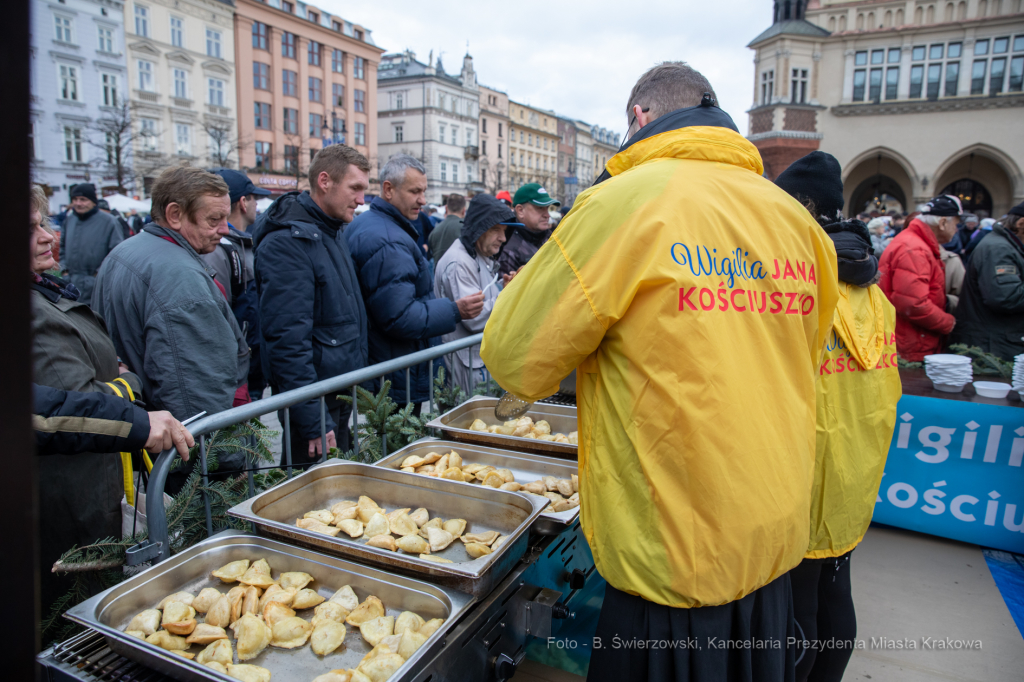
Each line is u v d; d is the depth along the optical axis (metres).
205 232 2.12
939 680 2.13
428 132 56.81
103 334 1.75
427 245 6.69
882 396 1.69
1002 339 3.67
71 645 1.09
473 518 1.59
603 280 1.04
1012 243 3.62
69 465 1.56
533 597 1.48
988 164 25.16
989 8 22.58
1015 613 2.51
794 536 1.11
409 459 1.91
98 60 28.84
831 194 1.70
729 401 1.01
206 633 1.17
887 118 24.42
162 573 1.27
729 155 1.13
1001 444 2.86
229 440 1.64
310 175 2.49
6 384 0.43
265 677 1.08
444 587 1.24
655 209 1.03
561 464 1.94
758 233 1.10
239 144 34.16
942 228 3.79
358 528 1.49
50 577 1.55
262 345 2.48
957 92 23.61
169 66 32.28
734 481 1.01
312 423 2.38
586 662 1.86
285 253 2.36
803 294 1.16
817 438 1.59
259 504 1.49
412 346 2.96
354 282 2.63
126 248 2.08
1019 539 2.88
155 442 1.38
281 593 1.28
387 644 1.14
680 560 1.02
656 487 1.02
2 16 0.40
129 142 27.88
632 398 1.05
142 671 1.06
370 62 46.47
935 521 3.04
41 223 1.55
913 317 3.59
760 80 25.88
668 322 1.01
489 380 2.96
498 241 3.52
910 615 2.50
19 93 0.41
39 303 1.50
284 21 39.09
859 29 24.34
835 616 1.76
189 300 1.97
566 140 84.19
